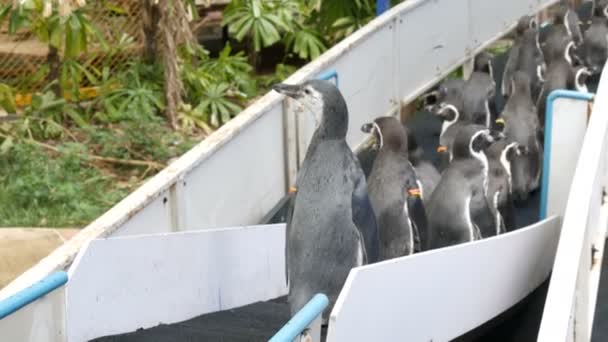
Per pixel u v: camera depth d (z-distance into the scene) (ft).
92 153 41.29
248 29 47.65
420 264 17.94
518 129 32.24
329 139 17.93
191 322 20.56
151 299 19.52
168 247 19.77
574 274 16.25
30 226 34.63
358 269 15.83
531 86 39.58
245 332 20.07
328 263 17.47
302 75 30.04
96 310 18.07
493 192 26.66
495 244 21.09
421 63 40.04
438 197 23.95
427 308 18.66
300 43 49.47
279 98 29.35
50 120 41.88
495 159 27.22
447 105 34.17
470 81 35.17
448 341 19.90
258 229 22.88
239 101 47.52
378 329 16.88
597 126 22.13
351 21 50.83
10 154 38.83
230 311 21.79
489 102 35.27
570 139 27.43
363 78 34.96
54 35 40.73
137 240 18.88
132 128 41.45
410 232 22.09
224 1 57.16
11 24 41.68
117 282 18.54
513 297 22.88
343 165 17.76
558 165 27.68
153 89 45.03
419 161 28.48
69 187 36.63
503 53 49.78
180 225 23.61
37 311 16.34
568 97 27.20
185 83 46.26
